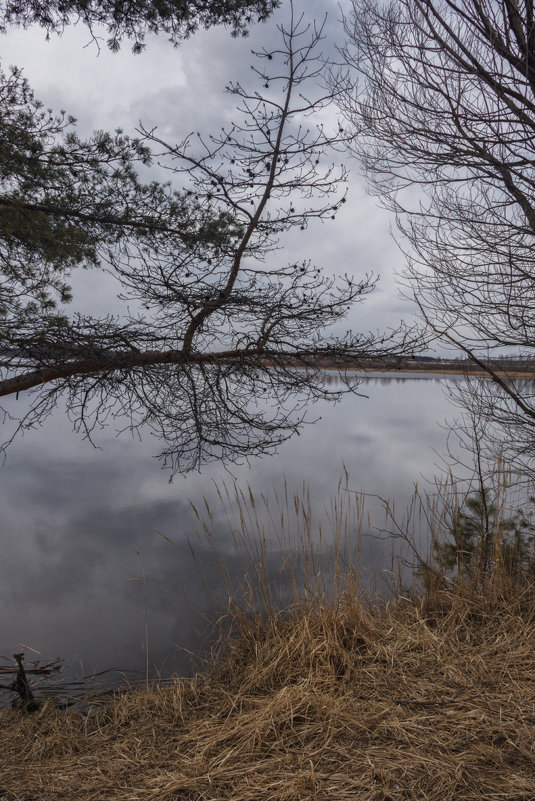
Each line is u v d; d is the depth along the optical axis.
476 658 2.86
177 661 3.89
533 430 5.09
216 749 2.30
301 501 4.02
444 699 2.50
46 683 3.61
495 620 3.39
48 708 3.06
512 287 4.38
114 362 4.62
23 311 5.04
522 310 4.48
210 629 4.23
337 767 2.07
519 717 2.29
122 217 5.73
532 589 3.69
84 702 3.20
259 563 3.86
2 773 2.31
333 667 2.84
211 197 4.93
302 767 2.08
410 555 4.45
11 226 5.02
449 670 2.77
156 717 2.77
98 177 5.72
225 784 2.03
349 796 1.88
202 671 3.45
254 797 1.92
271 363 4.89
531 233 4.04
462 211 4.43
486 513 4.44
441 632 3.27
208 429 5.02
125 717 2.80
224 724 2.50
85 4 5.74
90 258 5.77
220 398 4.97
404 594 3.92
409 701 2.50
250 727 2.40
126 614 5.24
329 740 2.23
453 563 4.13
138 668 3.86
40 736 2.71
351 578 3.64
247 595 3.97
